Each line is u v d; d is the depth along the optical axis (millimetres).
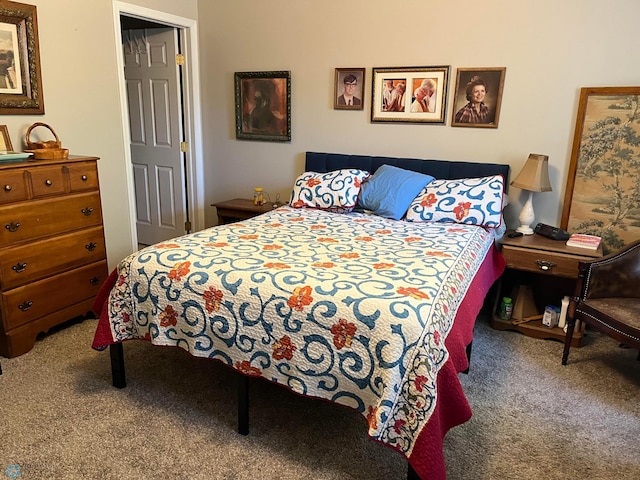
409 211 3166
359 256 2240
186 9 4035
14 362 2561
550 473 1826
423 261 2174
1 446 1909
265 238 2543
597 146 3057
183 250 2242
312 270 2004
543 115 3197
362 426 2094
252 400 2266
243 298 1900
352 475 1804
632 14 2854
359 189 3445
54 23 3008
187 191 4492
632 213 3029
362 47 3641
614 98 2953
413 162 3570
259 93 4059
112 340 2207
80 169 2832
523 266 2961
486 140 3393
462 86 3377
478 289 2320
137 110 4492
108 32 3371
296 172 4113
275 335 1845
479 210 3004
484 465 1859
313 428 2072
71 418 2102
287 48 3900
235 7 4012
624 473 1835
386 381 1605
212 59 4215
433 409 1562
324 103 3869
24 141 2924
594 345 2900
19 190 2492
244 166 4320
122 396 2277
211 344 2016
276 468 1833
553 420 2152
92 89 3314
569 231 3248
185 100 4297
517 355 2758
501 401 2289
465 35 3303
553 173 3244
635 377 2537
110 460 1853
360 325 1676
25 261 2574
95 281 3045
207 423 2090
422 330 1607
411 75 3506
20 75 2844
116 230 3664
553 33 3062
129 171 3686
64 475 1769
